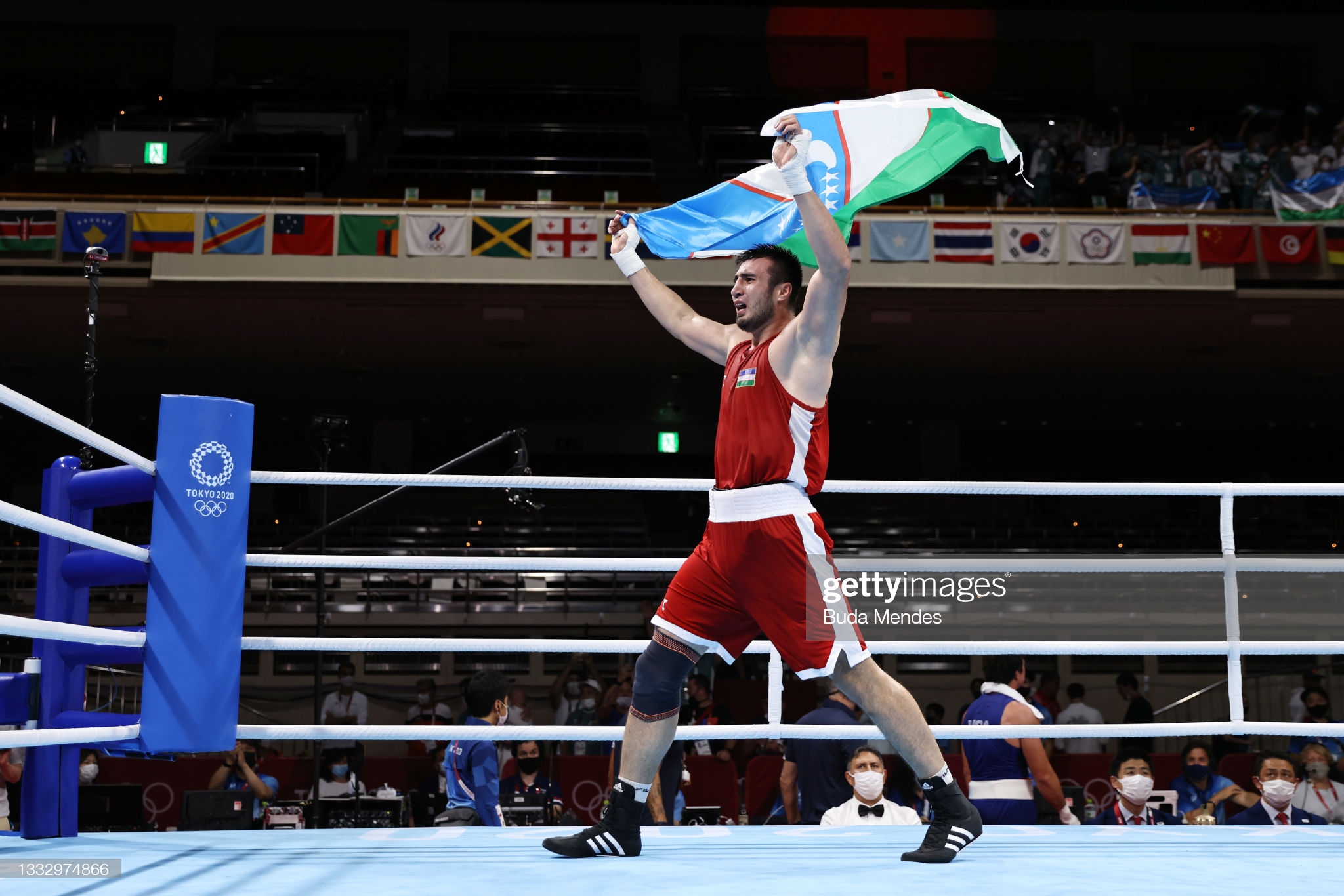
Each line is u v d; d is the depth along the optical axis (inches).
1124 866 84.0
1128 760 164.1
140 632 95.3
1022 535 642.2
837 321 78.8
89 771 247.3
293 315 494.6
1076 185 551.8
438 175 637.9
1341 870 82.6
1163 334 526.0
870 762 147.2
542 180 632.4
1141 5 808.3
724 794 257.4
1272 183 486.3
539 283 463.8
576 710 357.4
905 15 815.1
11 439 677.3
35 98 741.3
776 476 81.0
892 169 92.2
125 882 76.0
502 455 719.1
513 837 102.8
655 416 708.7
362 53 802.2
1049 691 353.4
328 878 78.0
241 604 99.6
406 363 576.7
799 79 824.3
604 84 816.9
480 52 813.9
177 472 97.0
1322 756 213.8
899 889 72.3
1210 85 813.2
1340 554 621.9
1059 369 589.0
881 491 112.0
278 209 463.2
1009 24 810.8
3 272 467.2
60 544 104.9
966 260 473.7
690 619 84.4
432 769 282.7
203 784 271.0
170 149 679.7
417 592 505.4
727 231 101.6
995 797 142.9
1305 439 749.9
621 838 88.7
